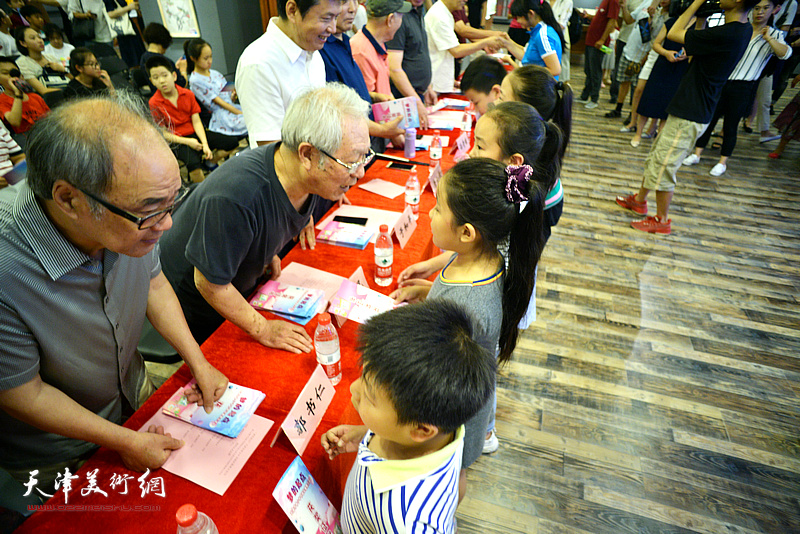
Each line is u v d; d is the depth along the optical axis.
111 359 1.10
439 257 1.82
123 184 0.75
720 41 2.89
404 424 0.76
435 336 0.75
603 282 3.13
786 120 4.98
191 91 4.07
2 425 1.01
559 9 5.92
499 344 1.33
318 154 1.19
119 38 5.72
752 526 1.75
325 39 2.00
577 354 2.53
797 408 2.24
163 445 1.00
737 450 2.03
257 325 1.33
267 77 1.93
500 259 1.26
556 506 1.79
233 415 1.11
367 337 0.79
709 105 3.15
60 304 0.91
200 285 1.28
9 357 0.85
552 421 2.14
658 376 2.40
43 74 4.27
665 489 1.87
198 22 6.18
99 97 0.79
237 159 1.32
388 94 3.05
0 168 2.84
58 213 0.83
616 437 2.07
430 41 3.97
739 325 2.77
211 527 0.85
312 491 0.93
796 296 3.03
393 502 0.75
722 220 3.93
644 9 5.65
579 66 9.51
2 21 4.41
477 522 1.73
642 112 5.20
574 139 5.66
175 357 1.56
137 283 1.09
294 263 1.73
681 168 4.91
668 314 2.85
